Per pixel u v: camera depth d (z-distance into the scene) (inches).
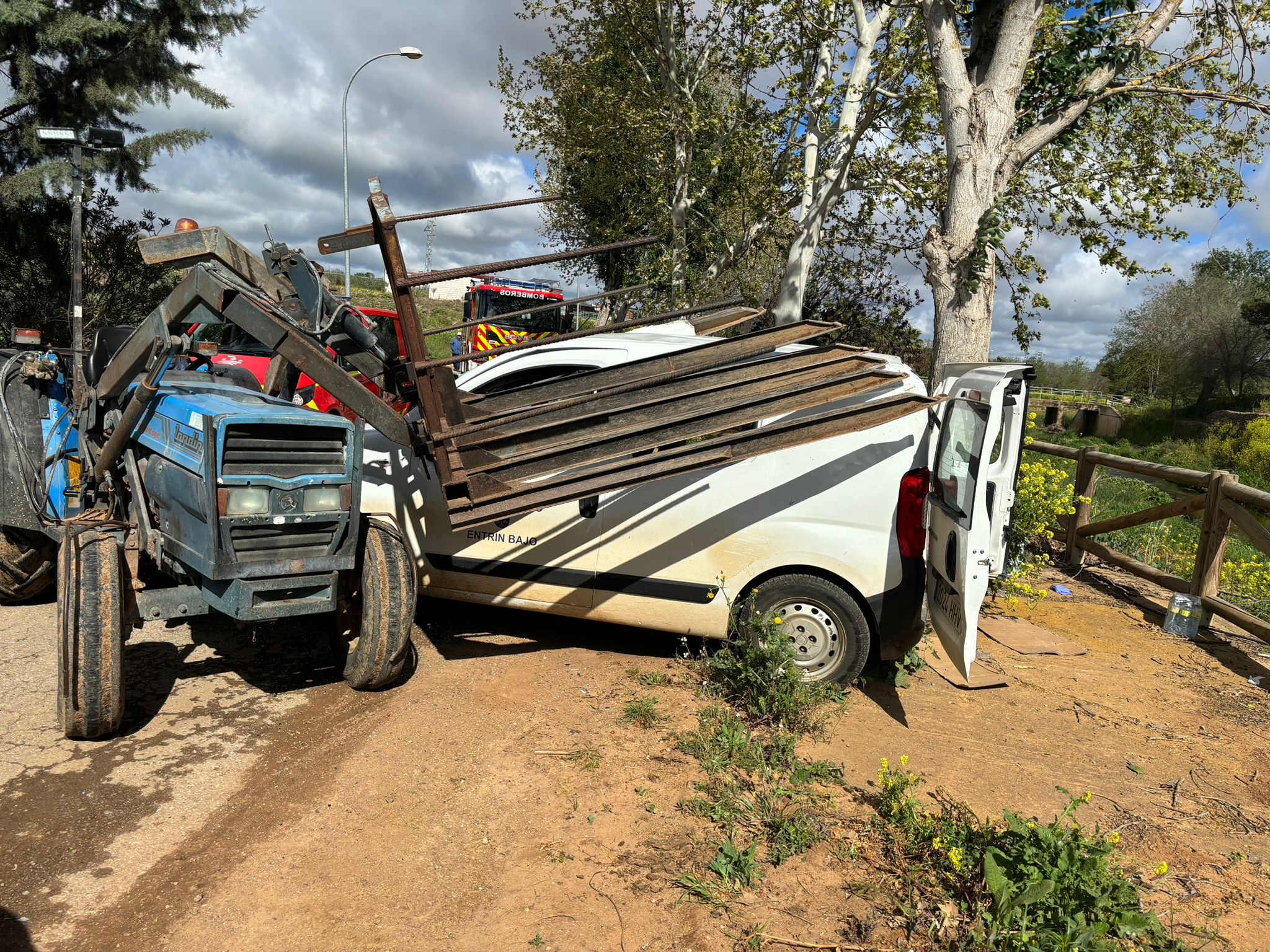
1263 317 1690.5
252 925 98.4
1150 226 359.6
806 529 170.2
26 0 508.7
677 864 113.6
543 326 704.4
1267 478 1004.6
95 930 96.1
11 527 190.9
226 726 147.6
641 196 786.8
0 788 123.7
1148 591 283.9
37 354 187.5
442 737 146.6
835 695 169.5
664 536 176.9
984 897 105.7
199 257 153.1
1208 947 103.2
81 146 172.7
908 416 169.0
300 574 144.1
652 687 170.2
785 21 491.2
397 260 147.9
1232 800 142.3
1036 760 152.7
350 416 201.5
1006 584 263.1
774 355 186.5
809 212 497.7
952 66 267.7
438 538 190.7
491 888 107.6
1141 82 292.5
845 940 100.0
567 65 749.9
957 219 269.1
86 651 130.6
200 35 594.6
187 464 139.2
